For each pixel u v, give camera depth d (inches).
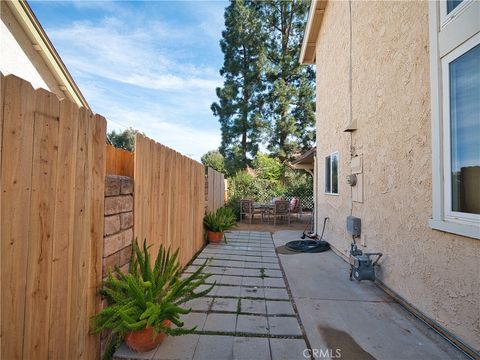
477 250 90.6
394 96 142.3
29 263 60.7
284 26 733.9
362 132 185.0
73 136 74.3
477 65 93.0
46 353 65.5
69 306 73.6
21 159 58.5
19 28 247.0
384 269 151.7
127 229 106.3
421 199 119.8
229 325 109.9
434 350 96.7
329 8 279.6
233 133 707.4
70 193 73.6
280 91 685.9
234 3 717.3
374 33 166.6
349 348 96.7
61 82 300.8
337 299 138.7
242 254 227.9
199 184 234.8
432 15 110.7
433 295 111.3
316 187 326.6
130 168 114.5
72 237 74.6
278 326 110.3
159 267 104.6
